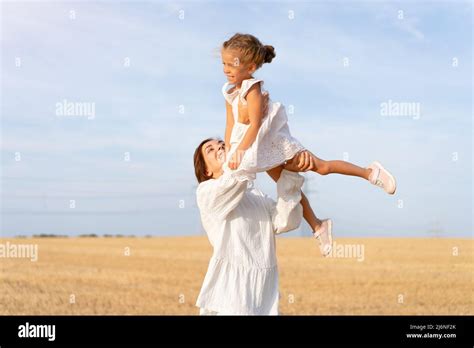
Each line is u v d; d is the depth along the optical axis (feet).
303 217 17.30
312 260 70.95
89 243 84.79
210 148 16.93
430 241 72.95
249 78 15.93
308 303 52.70
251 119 15.26
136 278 63.57
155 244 88.53
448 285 56.39
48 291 57.11
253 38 15.75
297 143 15.76
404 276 60.13
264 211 16.31
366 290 56.08
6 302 52.54
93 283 60.80
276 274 16.08
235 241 15.64
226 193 15.21
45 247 80.23
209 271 15.40
